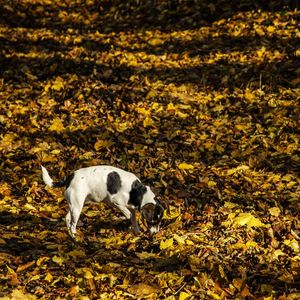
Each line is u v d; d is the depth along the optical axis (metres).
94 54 20.11
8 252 8.97
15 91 17.33
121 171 9.66
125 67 18.55
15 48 21.58
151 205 9.27
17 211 10.72
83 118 15.29
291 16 20.06
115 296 7.69
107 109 15.78
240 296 7.61
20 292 7.59
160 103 15.87
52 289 7.95
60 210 10.83
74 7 27.28
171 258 8.63
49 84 17.69
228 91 16.17
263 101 15.19
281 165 12.10
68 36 22.92
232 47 18.98
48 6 27.58
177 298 7.69
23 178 11.96
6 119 15.54
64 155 13.32
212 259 8.64
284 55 17.39
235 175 11.80
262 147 13.13
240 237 9.33
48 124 15.15
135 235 9.77
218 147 13.02
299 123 13.88
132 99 16.20
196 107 15.52
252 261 8.59
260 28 19.70
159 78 17.62
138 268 8.49
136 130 14.46
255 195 10.93
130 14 24.78
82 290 7.89
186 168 12.20
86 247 9.37
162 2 24.50
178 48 19.97
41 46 21.67
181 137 13.91
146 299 7.65
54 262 8.66
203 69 17.66
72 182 9.63
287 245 9.01
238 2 22.14
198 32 20.91
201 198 11.02
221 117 14.84
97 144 13.43
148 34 22.02
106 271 8.27
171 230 9.70
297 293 7.59
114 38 22.27
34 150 13.55
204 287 7.85
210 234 9.50
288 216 10.05
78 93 16.50
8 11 26.50
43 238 9.52
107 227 10.17
